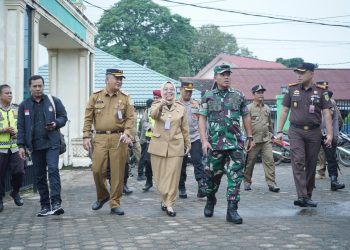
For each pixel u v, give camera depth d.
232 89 6.79
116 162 7.29
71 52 17.77
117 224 6.59
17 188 8.52
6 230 6.38
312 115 7.77
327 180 12.08
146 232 6.04
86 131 7.40
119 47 46.41
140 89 24.09
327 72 36.03
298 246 5.23
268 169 10.07
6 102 8.28
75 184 11.99
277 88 33.50
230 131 6.63
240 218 6.47
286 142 16.94
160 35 49.31
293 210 7.58
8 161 8.24
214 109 6.68
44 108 7.29
